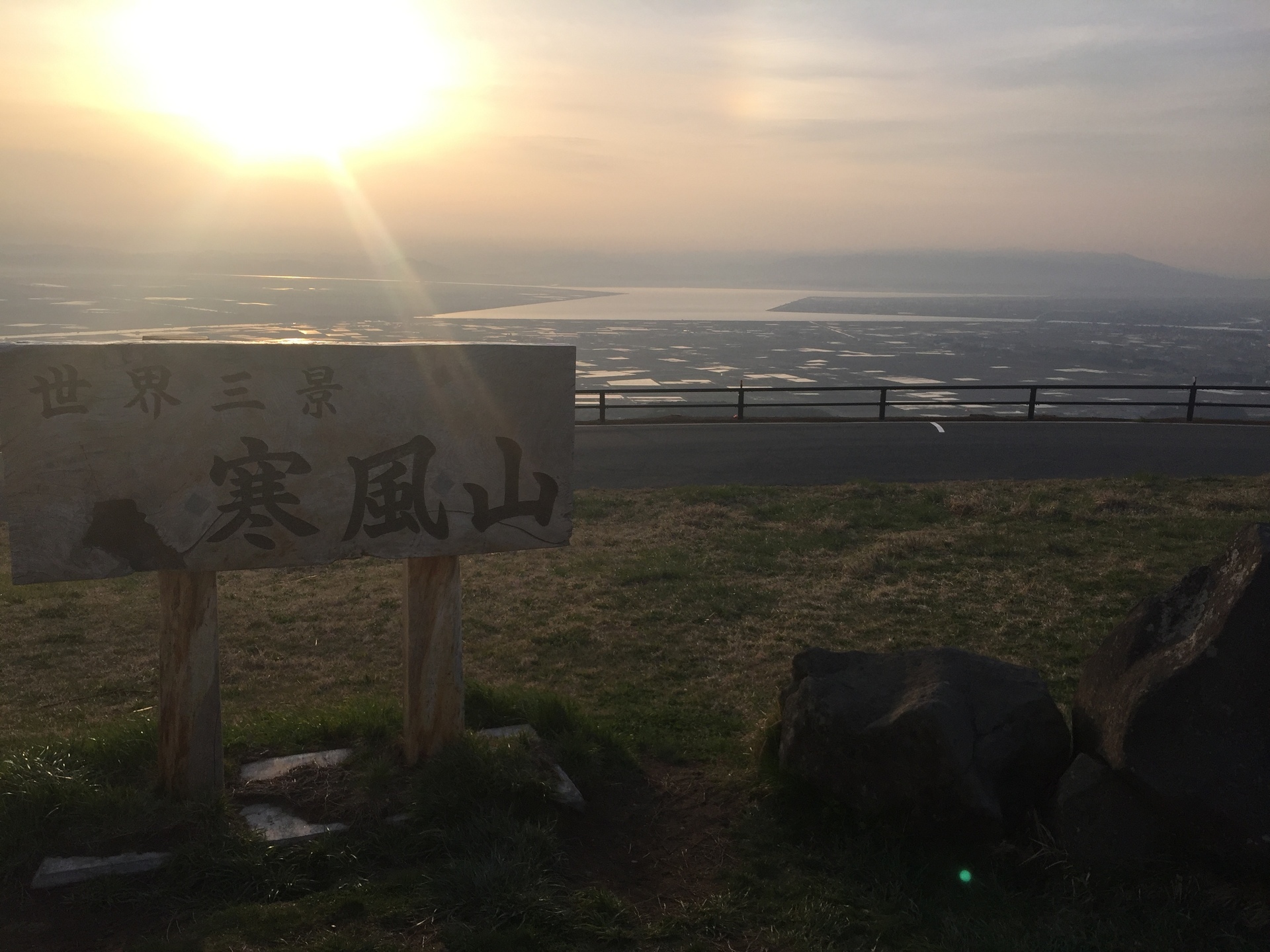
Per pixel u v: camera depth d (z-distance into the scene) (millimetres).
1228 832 3594
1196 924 3535
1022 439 21109
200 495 4340
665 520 13961
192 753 4461
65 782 4359
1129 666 4164
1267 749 3660
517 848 4141
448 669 4906
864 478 17500
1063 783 4133
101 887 3838
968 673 4594
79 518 4176
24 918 3686
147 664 8438
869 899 3885
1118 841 3906
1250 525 4078
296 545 4520
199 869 3951
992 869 4016
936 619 8898
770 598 9883
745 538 12727
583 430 22656
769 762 5066
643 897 4043
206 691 4469
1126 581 9883
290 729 5535
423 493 4734
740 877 4141
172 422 4273
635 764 5383
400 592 10680
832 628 8773
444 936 3551
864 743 4391
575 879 4113
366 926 3615
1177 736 3775
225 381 4348
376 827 4336
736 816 4770
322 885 3969
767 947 3613
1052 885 3883
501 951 3469
